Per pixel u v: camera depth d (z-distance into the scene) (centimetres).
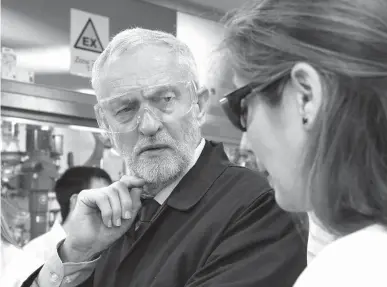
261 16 69
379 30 61
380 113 61
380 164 62
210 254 117
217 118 318
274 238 114
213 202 127
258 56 68
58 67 322
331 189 63
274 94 68
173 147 129
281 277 108
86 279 139
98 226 135
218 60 75
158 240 127
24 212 313
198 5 329
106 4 344
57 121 310
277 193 74
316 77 63
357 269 58
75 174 275
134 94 127
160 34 134
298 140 67
